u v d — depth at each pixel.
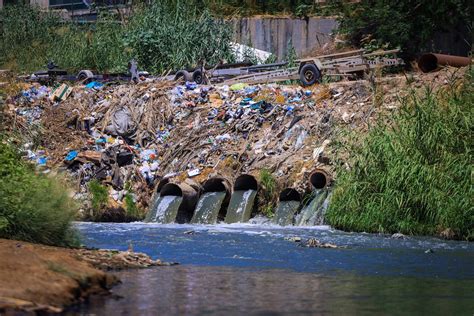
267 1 74.94
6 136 49.69
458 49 61.81
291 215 43.12
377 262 28.30
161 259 28.20
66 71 62.88
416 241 35.53
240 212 44.78
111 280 21.45
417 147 40.69
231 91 54.56
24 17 75.94
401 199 38.72
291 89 53.31
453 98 43.66
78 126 54.22
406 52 59.97
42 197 26.39
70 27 74.62
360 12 63.56
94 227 41.47
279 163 46.91
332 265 27.38
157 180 49.28
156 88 56.09
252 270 25.66
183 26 66.31
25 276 18.66
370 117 47.91
